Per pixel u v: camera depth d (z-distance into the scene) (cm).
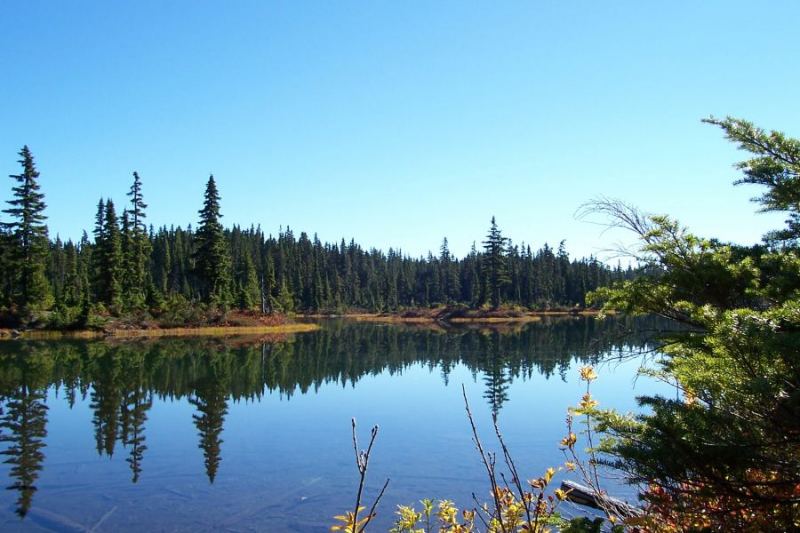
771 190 369
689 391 329
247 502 919
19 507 909
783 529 281
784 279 348
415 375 2416
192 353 3241
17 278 4447
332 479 1023
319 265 10350
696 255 416
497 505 351
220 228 5228
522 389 1964
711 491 284
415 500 895
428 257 11819
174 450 1245
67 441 1330
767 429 282
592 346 544
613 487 770
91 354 3098
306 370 2608
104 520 856
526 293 8338
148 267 7025
